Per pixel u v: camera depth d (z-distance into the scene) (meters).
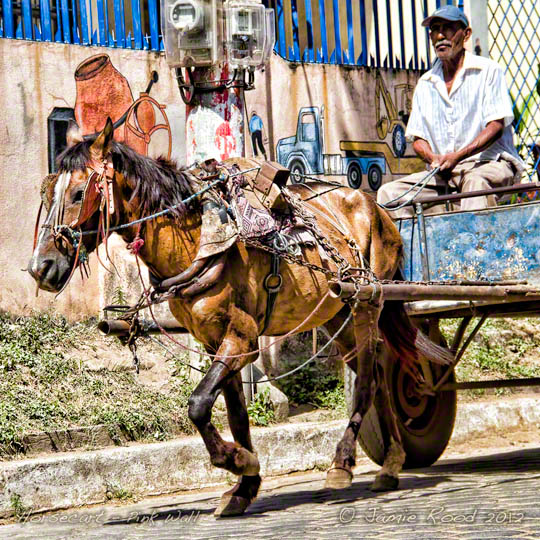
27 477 9.90
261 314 9.05
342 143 16.23
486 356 15.63
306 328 9.67
